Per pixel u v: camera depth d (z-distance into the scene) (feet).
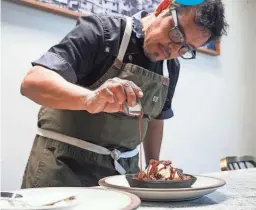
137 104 2.60
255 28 9.86
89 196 2.19
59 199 1.98
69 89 2.81
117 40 3.63
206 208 2.24
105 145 3.80
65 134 3.69
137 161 4.26
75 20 5.71
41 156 3.71
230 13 9.13
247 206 2.29
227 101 8.99
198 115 8.10
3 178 4.88
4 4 4.83
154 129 4.87
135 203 1.87
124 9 6.27
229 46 9.07
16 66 4.99
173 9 3.49
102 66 3.65
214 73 8.57
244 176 3.85
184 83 7.71
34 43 5.18
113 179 2.93
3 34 4.84
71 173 3.62
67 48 3.34
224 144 8.87
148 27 3.75
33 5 5.07
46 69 3.09
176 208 2.25
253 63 9.83
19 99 5.04
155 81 3.93
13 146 4.99
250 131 9.73
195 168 8.01
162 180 2.50
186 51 3.67
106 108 2.59
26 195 2.15
